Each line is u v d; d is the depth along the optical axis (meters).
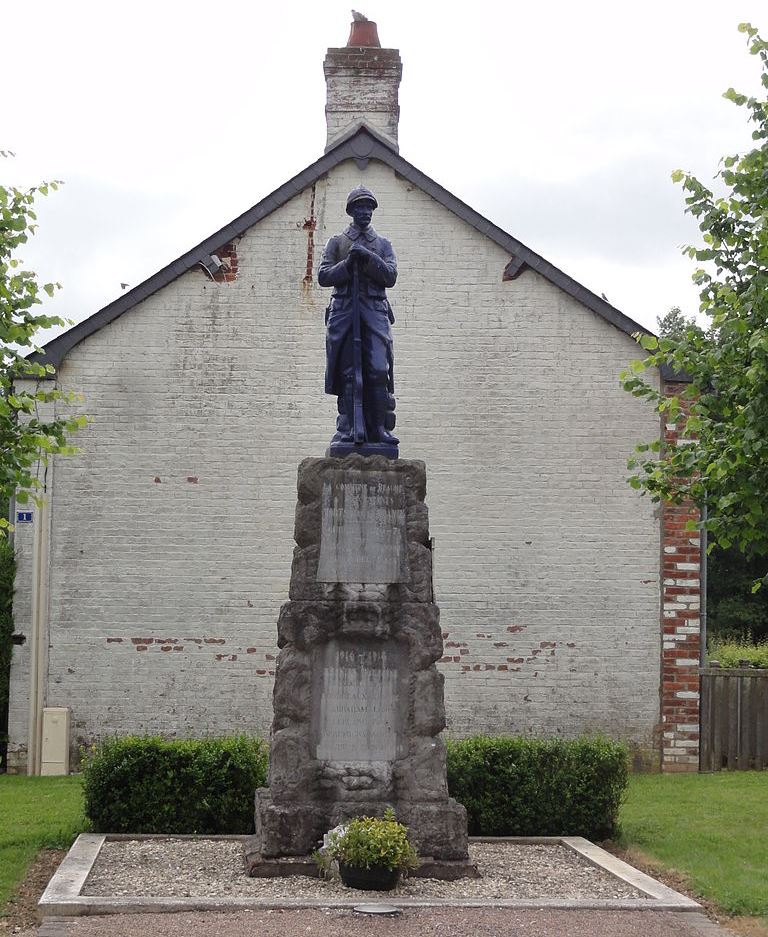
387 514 11.34
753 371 11.54
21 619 17.80
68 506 17.92
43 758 17.42
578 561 18.19
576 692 18.03
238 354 18.20
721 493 12.61
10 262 12.68
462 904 9.76
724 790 16.20
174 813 12.73
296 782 10.94
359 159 18.42
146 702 17.77
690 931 9.30
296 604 11.17
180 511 17.98
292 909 9.54
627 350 18.42
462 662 18.03
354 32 20.56
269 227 18.38
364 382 11.68
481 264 18.48
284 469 18.08
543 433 18.31
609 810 13.06
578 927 9.25
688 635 18.12
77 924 9.13
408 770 11.04
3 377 12.77
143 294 18.11
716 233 12.83
